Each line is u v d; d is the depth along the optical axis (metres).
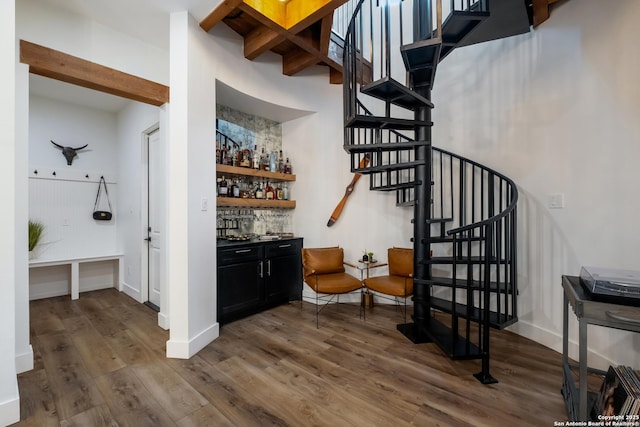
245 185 3.71
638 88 1.81
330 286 2.87
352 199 3.68
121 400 1.74
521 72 2.57
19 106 2.04
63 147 3.92
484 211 2.88
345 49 2.59
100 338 2.62
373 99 3.64
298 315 3.21
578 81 2.16
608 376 1.52
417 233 2.68
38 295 3.80
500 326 1.99
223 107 3.47
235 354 2.32
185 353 2.25
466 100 3.02
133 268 3.87
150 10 2.29
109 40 2.47
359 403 1.72
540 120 2.43
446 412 1.64
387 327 2.87
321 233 3.75
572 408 1.54
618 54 1.92
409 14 3.46
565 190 2.26
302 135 3.88
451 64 3.14
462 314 2.18
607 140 1.99
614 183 1.95
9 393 1.54
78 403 1.71
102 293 4.05
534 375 2.00
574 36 2.19
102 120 4.27
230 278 2.97
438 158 3.25
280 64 3.38
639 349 1.80
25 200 2.06
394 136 3.53
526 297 2.56
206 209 2.55
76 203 4.05
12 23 1.56
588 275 1.57
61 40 2.22
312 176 3.79
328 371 2.07
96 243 4.22
